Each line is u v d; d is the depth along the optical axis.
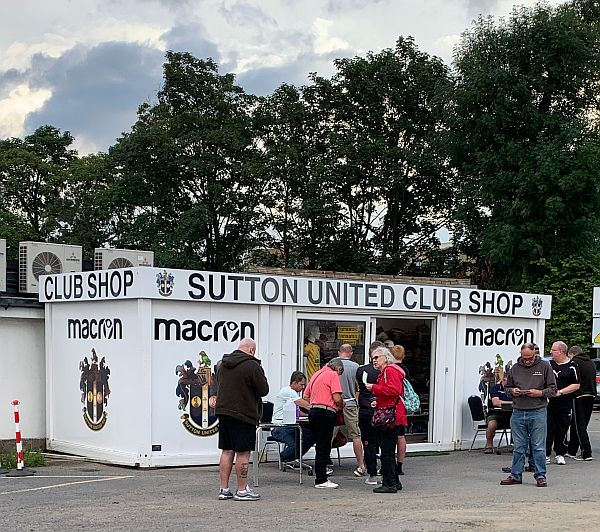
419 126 40.59
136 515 9.06
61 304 15.67
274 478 12.33
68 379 15.45
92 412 14.73
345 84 40.78
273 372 14.49
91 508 9.49
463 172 38.31
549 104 36.38
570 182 32.50
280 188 41.19
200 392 13.88
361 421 11.61
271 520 8.84
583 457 14.66
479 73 35.25
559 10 36.59
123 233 41.81
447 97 36.47
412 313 15.93
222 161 40.59
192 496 10.43
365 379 11.58
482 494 10.83
